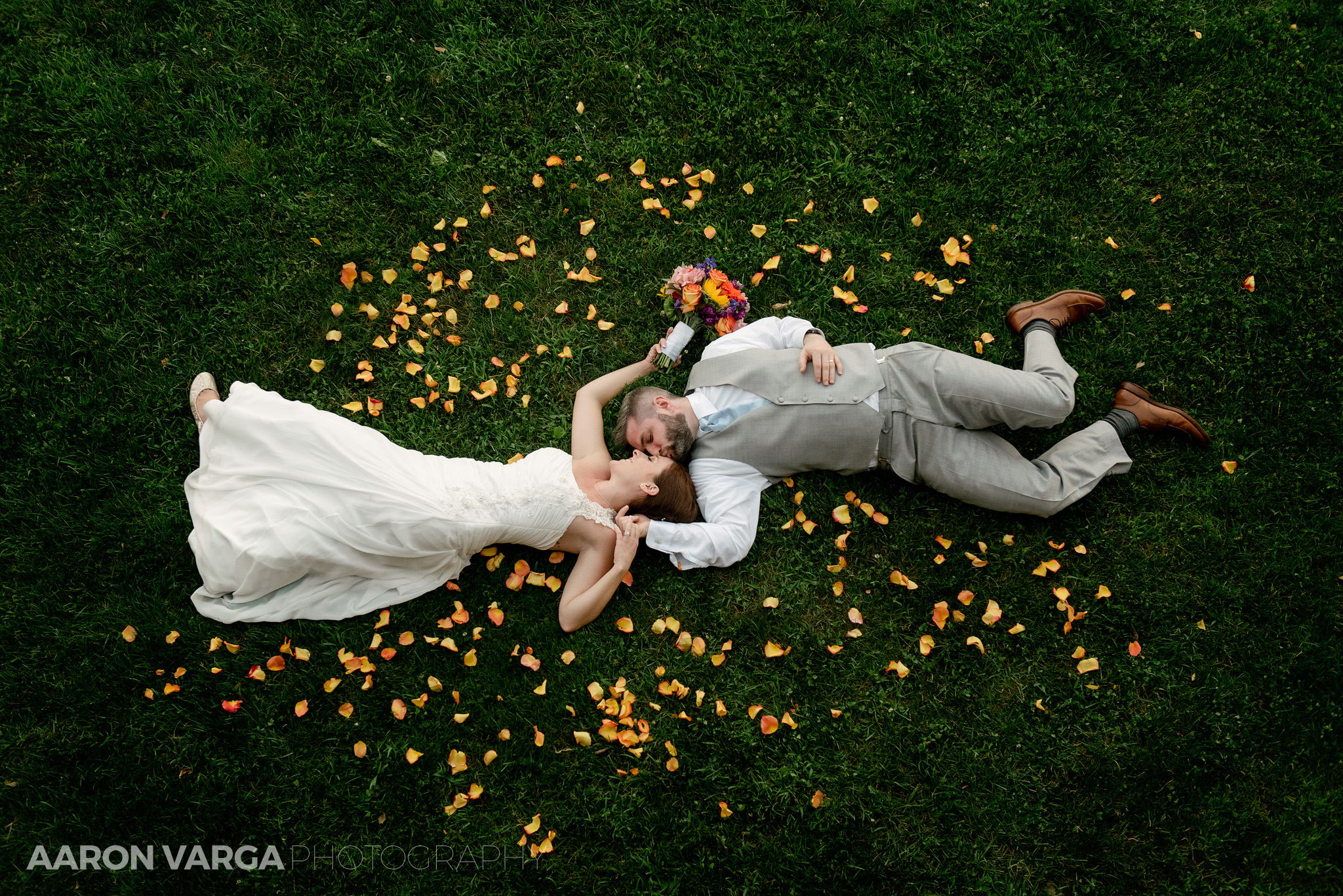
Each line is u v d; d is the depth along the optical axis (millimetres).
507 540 2842
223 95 3309
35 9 3324
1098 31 3457
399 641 2852
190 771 2736
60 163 3211
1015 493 2906
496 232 3252
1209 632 2955
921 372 2824
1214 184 3361
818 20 3459
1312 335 3197
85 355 3062
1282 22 3480
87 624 2832
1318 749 2830
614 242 3264
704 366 2902
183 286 3131
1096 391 3170
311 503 2695
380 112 3316
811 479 3043
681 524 2869
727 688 2893
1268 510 3059
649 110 3367
